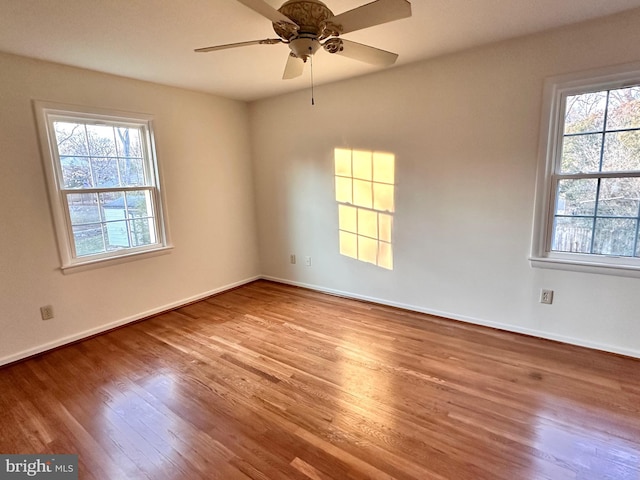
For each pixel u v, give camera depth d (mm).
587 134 2373
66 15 1891
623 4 1983
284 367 2385
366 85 3219
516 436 1693
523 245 2672
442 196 2980
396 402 1976
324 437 1725
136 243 3301
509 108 2564
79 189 2854
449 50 2656
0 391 2189
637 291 2316
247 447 1675
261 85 3438
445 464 1542
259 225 4469
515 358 2414
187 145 3594
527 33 2371
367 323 3082
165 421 1875
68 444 1725
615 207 2348
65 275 2789
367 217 3471
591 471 1489
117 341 2857
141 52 2463
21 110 2486
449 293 3098
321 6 1615
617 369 2244
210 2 1794
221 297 3916
